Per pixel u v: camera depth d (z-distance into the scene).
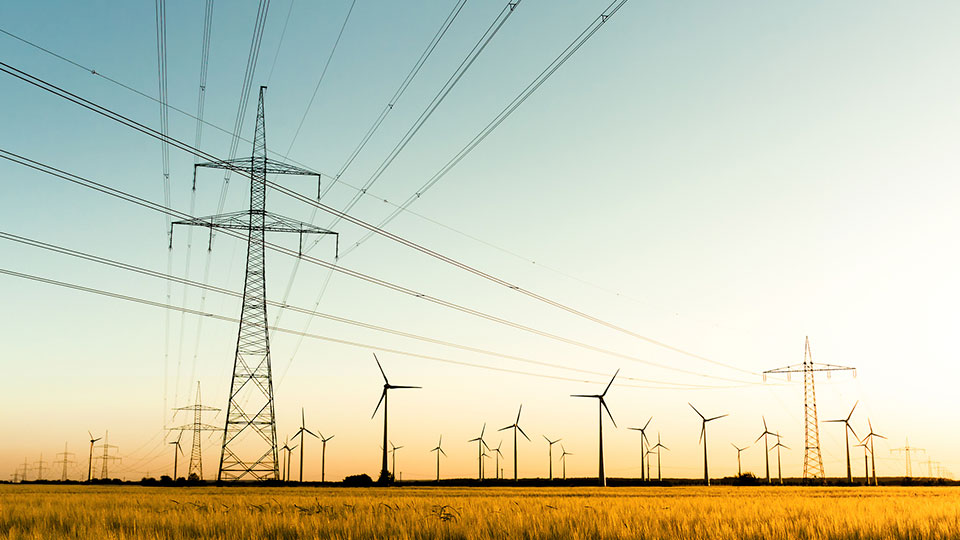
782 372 124.00
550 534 28.56
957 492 91.62
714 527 30.83
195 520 33.09
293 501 50.75
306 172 59.16
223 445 80.94
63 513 37.53
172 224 54.16
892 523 32.50
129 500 52.03
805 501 54.84
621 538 28.12
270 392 75.56
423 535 28.42
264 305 75.00
